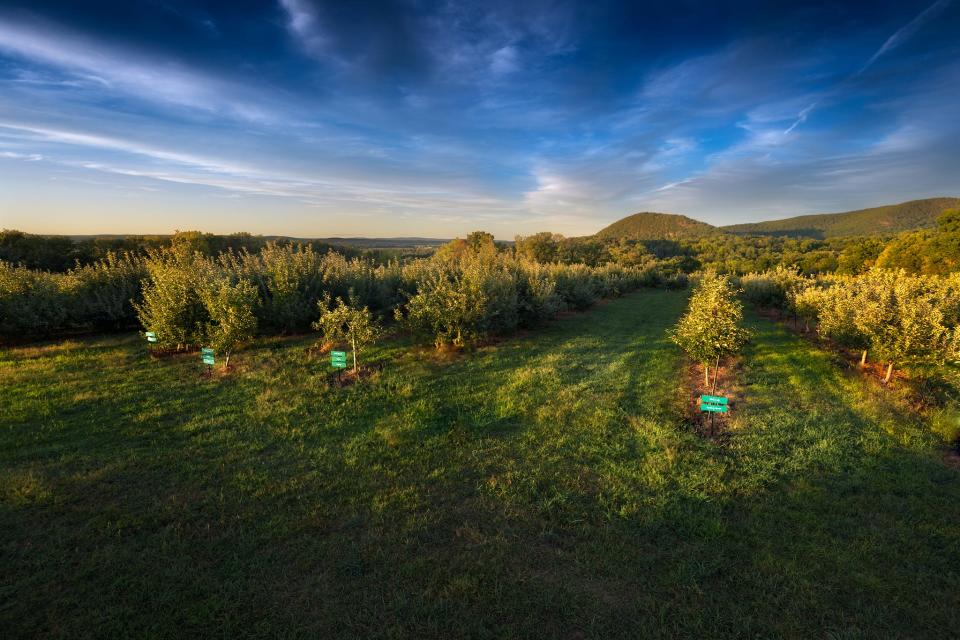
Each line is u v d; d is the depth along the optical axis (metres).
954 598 4.19
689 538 5.09
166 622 3.87
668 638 3.76
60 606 4.02
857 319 11.88
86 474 6.26
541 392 10.29
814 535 5.08
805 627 3.87
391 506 5.66
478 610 4.04
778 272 26.42
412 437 7.77
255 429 8.00
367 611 4.00
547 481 6.34
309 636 3.74
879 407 9.20
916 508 5.59
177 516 5.36
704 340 10.41
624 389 10.68
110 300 15.76
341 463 6.81
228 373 11.27
